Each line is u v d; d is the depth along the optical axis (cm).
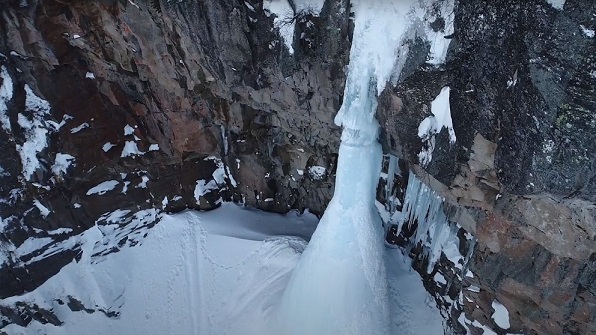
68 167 1423
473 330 1053
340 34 895
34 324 1464
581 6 560
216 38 1021
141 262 1578
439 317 1162
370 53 849
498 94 693
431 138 849
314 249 1112
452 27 726
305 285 1136
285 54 974
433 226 1127
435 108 811
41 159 1370
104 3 1105
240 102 1312
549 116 615
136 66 1306
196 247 1562
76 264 1513
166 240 1611
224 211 1708
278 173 1600
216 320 1388
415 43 779
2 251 1377
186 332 1387
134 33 1148
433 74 778
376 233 1062
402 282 1232
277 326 1232
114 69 1326
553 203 708
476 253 980
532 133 644
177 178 1650
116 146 1501
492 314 992
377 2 802
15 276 1412
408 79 808
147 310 1472
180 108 1410
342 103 1016
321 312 1098
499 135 710
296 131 1313
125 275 1547
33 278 1442
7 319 1441
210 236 1574
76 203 1498
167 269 1538
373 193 1045
